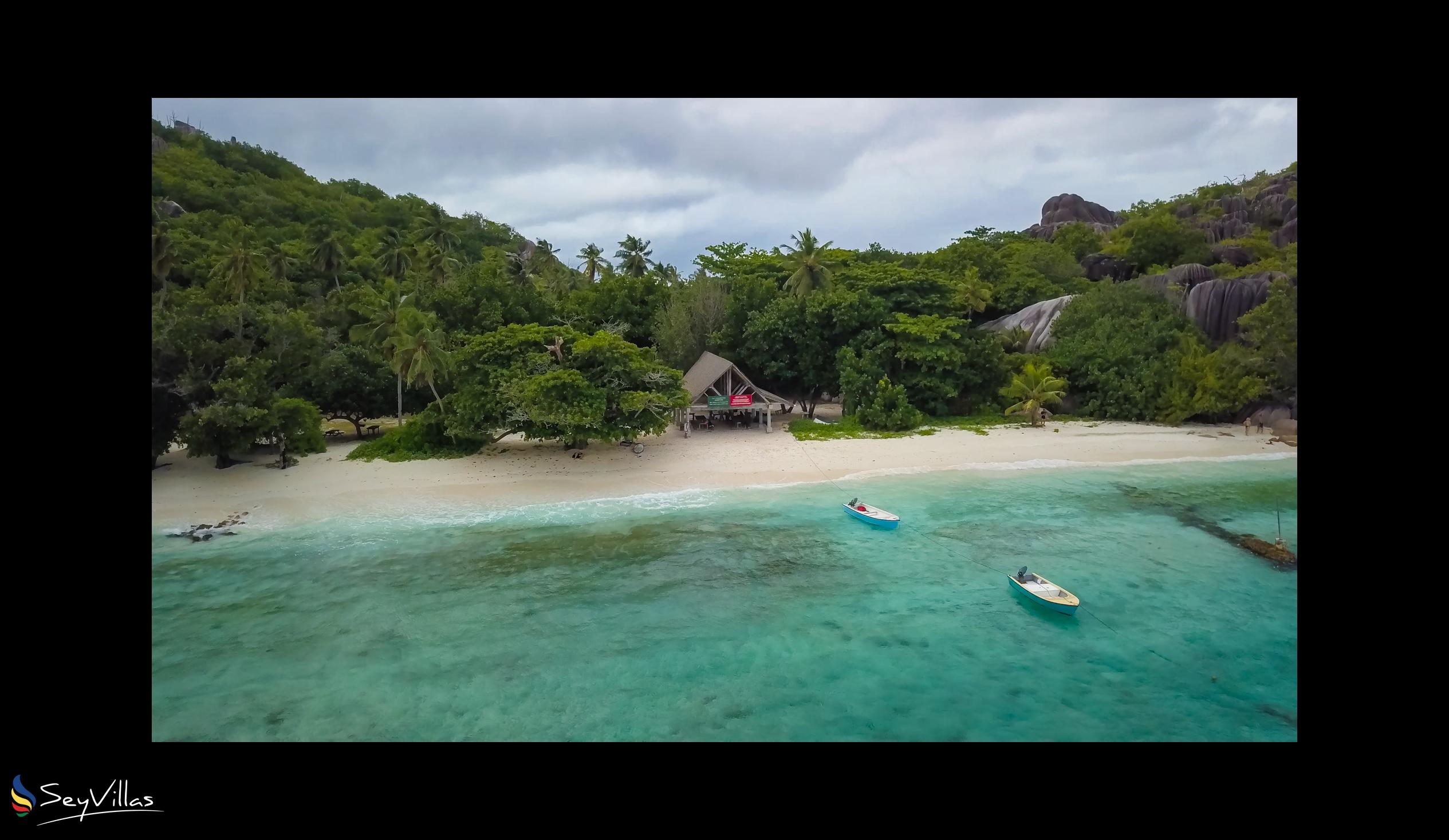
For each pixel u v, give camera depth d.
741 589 22.20
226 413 30.44
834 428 46.44
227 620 20.19
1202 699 16.09
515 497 31.75
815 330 51.16
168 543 26.14
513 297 53.78
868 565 24.06
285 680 17.06
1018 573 22.00
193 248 66.69
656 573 23.48
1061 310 57.06
